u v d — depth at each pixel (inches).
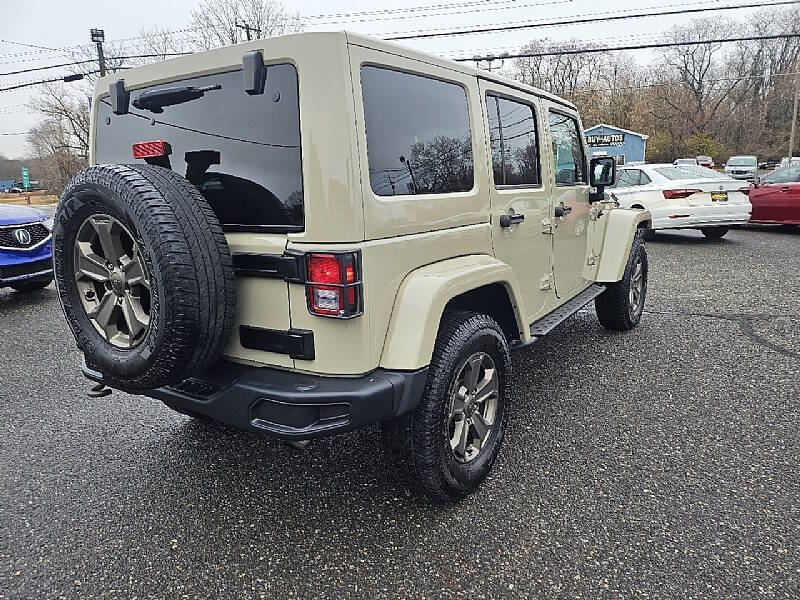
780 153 2199.8
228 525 105.7
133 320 92.2
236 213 95.2
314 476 121.9
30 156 2112.5
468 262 111.1
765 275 315.3
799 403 151.4
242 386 90.0
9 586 91.0
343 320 87.7
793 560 92.4
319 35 84.6
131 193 84.7
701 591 86.4
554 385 167.3
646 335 213.5
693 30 2324.1
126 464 128.3
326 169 85.4
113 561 96.6
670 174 426.3
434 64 105.6
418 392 95.3
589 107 2257.6
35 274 287.3
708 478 116.9
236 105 93.1
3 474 125.0
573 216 168.6
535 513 106.7
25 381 181.6
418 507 109.8
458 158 112.0
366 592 88.4
